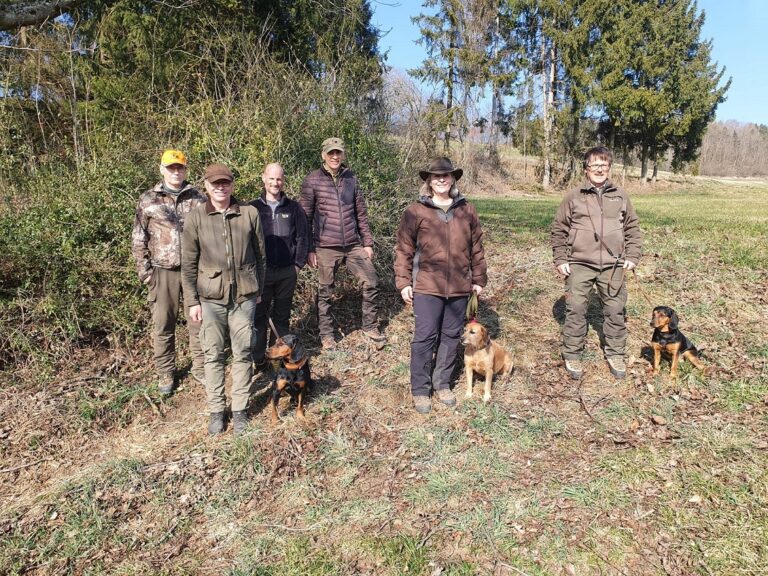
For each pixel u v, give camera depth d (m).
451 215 4.05
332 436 3.96
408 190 8.09
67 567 2.91
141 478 3.54
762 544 2.78
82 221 5.67
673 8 30.53
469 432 3.99
